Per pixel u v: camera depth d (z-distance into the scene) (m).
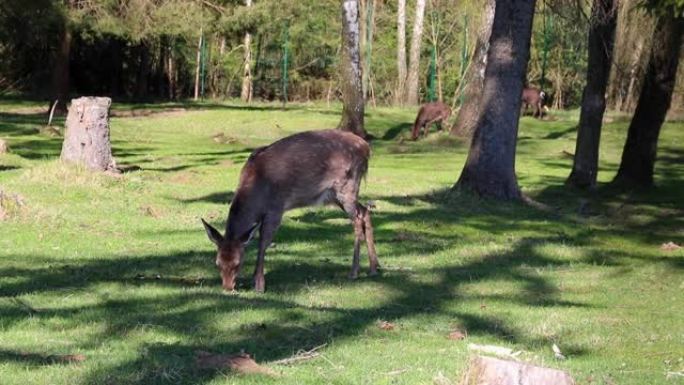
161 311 8.66
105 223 13.60
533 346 8.45
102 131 17.45
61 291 9.41
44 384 6.22
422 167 23.94
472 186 17.98
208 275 10.80
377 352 7.63
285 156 10.41
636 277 12.30
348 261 12.17
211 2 35.91
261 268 10.17
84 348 7.27
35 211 13.45
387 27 50.91
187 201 15.94
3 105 36.72
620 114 36.53
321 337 8.04
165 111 36.44
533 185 21.17
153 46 44.03
